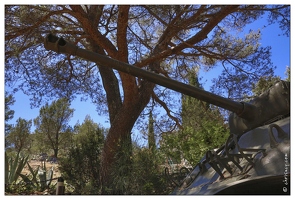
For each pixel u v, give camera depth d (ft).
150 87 36.42
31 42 34.60
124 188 29.99
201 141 31.04
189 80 43.06
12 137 64.85
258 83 37.24
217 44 34.91
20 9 29.78
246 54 35.78
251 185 10.42
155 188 29.27
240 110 14.34
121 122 35.40
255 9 30.96
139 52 40.06
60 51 13.38
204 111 42.52
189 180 14.65
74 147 40.75
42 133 72.84
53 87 37.96
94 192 32.73
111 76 41.09
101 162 34.83
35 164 67.56
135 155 31.63
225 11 29.63
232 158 11.26
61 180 16.15
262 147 11.51
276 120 13.67
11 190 34.04
